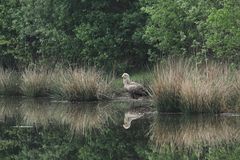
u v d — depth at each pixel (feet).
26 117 66.80
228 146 45.39
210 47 68.44
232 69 64.03
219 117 58.65
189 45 76.95
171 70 63.87
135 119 61.67
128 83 77.87
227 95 60.23
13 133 55.93
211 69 62.69
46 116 67.26
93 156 43.60
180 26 77.00
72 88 79.56
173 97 62.28
